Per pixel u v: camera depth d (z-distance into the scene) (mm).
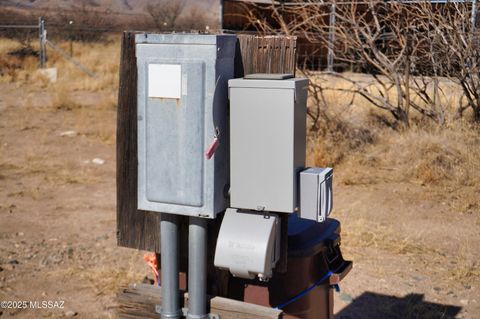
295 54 2990
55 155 9844
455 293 5203
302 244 3088
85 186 8258
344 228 6477
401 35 10172
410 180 8305
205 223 2930
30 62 21266
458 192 7801
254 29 17531
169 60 2783
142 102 2867
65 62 21906
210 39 2707
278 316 2916
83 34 33344
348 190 7910
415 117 10594
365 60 10641
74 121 12484
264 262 2760
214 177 2812
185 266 3203
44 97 15398
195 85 2756
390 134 9883
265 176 2797
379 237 6309
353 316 4789
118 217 3229
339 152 9047
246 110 2775
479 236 6488
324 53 15445
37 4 44719
